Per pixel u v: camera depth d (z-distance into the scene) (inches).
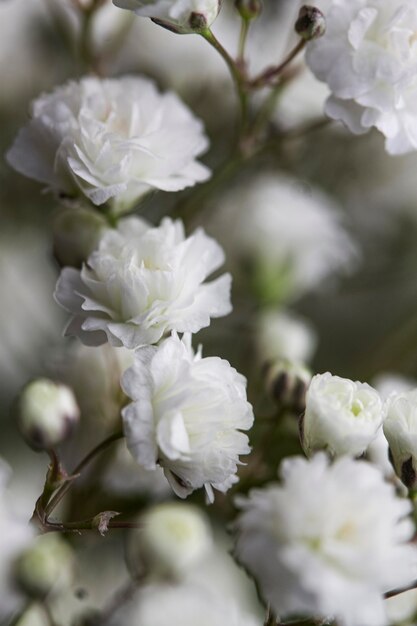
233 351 5.1
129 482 4.4
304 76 4.9
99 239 4.2
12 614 4.0
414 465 4.0
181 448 3.8
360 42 4.2
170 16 4.1
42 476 4.9
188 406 3.9
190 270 4.1
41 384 4.1
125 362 4.4
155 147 4.2
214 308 4.1
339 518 3.6
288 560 3.6
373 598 3.7
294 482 3.6
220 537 4.7
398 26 4.2
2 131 5.1
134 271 4.0
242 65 4.5
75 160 4.1
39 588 3.8
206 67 5.1
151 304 4.0
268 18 5.1
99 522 4.0
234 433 3.9
